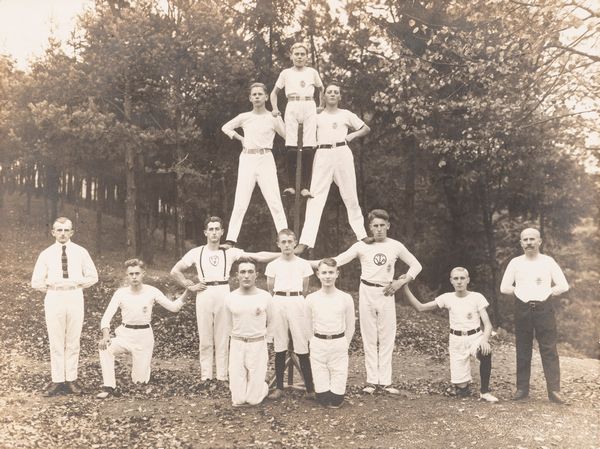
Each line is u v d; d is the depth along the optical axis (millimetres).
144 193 20844
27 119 16031
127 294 8195
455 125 15562
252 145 8672
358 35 17688
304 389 7879
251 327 7164
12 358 10086
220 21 17109
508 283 7609
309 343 7320
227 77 17156
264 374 7273
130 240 16500
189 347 11883
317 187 8680
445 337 13594
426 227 21641
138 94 16594
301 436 6215
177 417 6801
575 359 11180
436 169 19641
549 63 11531
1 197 20641
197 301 8320
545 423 6504
